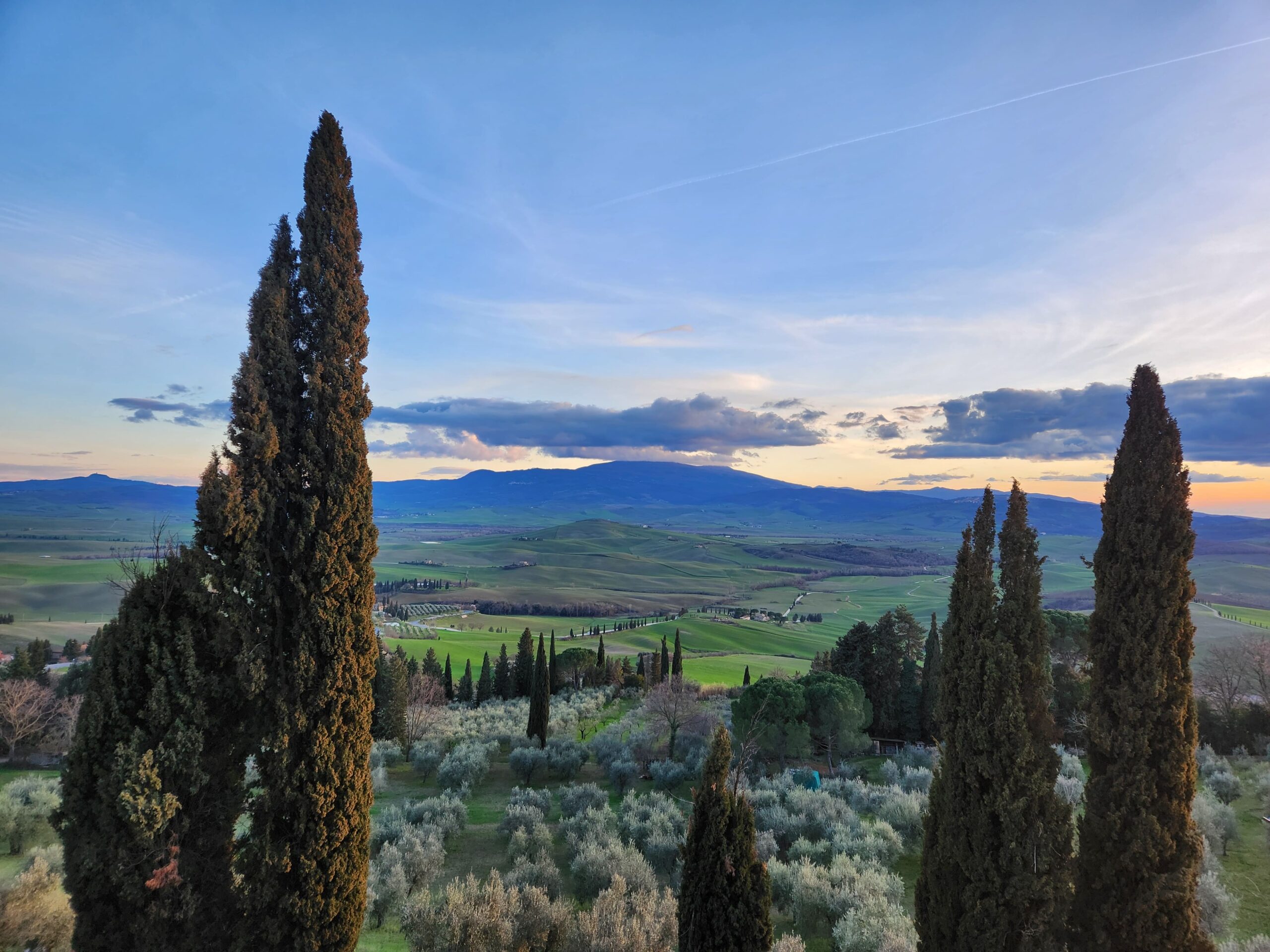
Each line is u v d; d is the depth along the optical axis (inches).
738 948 476.4
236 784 442.6
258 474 451.5
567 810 1301.7
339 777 453.7
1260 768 1398.9
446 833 1168.2
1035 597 490.9
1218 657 2022.6
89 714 401.1
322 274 484.4
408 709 2095.2
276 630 453.4
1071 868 453.4
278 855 432.1
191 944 408.8
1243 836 1016.9
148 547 423.5
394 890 825.5
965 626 500.7
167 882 401.1
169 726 411.2
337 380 479.8
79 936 396.5
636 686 3255.4
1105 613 502.9
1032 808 457.1
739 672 4126.5
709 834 496.4
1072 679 1676.9
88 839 394.3
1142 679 476.7
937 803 509.0
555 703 2842.0
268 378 467.2
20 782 1127.0
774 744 1683.1
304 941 434.9
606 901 700.7
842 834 1034.7
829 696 1716.3
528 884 873.5
